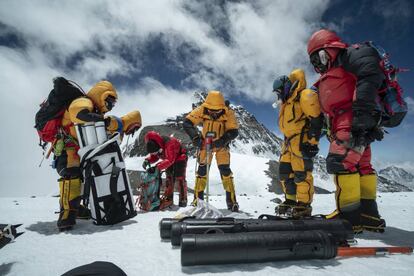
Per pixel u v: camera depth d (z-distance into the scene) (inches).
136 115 182.5
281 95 157.4
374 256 93.6
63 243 115.5
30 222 159.6
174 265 88.7
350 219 126.0
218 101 203.6
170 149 222.4
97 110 153.6
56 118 144.3
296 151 154.4
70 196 141.5
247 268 84.5
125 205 153.9
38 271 85.9
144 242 116.3
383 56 115.2
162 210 212.4
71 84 148.4
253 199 295.3
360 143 114.5
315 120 145.3
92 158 144.7
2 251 105.0
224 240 85.1
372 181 132.3
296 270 81.9
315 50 125.4
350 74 120.2
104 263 66.4
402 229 138.4
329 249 87.3
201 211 136.5
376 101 113.3
